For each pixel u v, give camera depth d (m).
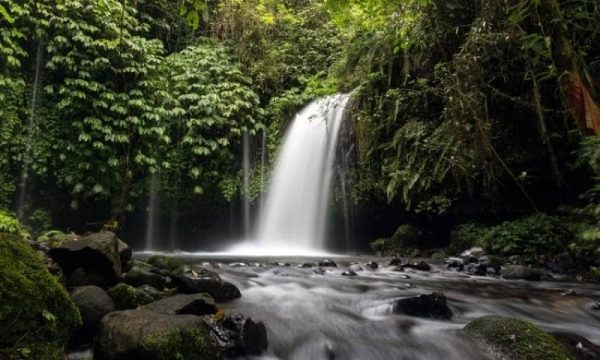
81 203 9.59
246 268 5.81
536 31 4.59
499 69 6.34
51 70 9.30
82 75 8.89
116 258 3.91
